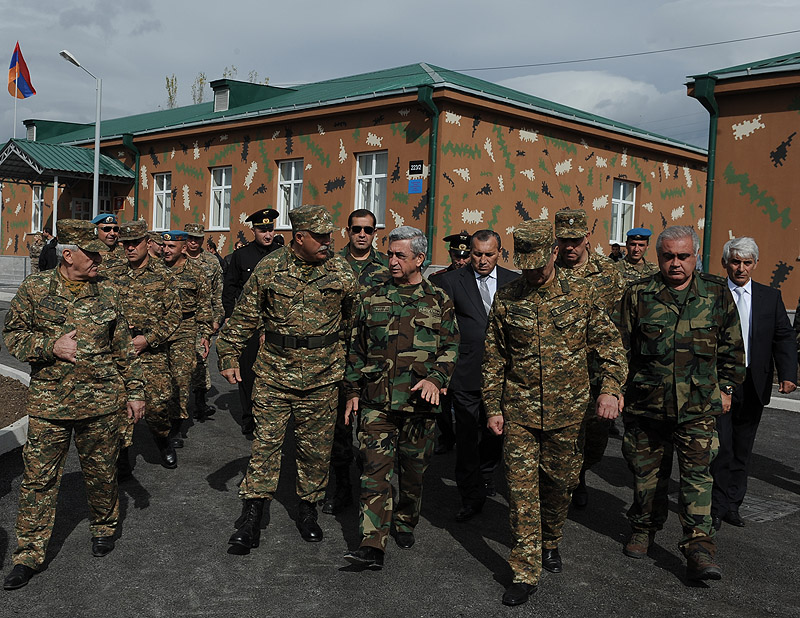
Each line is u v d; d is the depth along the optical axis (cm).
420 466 464
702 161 2189
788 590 424
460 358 527
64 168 2256
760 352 522
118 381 430
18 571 401
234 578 418
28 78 2861
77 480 584
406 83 1791
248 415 734
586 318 419
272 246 789
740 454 534
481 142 1638
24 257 2759
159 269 620
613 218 2009
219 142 2055
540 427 412
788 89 1155
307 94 2125
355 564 441
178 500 546
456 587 415
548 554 444
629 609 394
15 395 845
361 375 460
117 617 369
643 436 462
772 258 1182
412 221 1614
